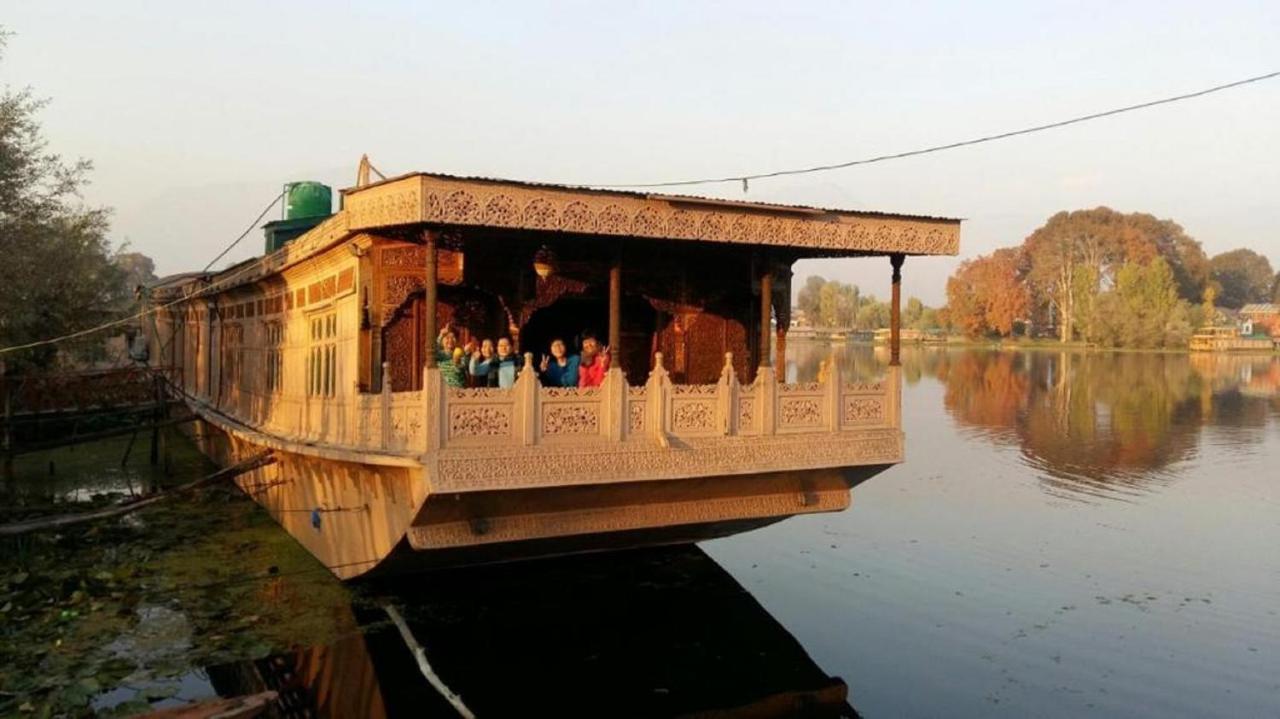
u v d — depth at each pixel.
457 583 12.23
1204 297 103.25
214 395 22.83
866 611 13.10
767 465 10.82
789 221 10.78
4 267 18.17
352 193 9.91
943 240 11.73
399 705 10.58
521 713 10.34
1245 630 12.38
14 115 18.75
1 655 10.60
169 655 10.75
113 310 28.52
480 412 9.41
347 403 11.61
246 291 17.89
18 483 22.12
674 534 11.95
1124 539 17.56
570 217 9.55
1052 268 104.12
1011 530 18.27
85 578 13.43
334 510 12.81
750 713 10.33
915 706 10.06
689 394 10.44
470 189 9.08
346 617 12.08
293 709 10.06
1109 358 82.50
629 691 10.94
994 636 12.14
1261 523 19.03
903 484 23.41
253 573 13.77
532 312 11.84
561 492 10.12
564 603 12.73
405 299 11.34
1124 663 11.20
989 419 38.59
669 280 12.80
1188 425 35.97
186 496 19.56
